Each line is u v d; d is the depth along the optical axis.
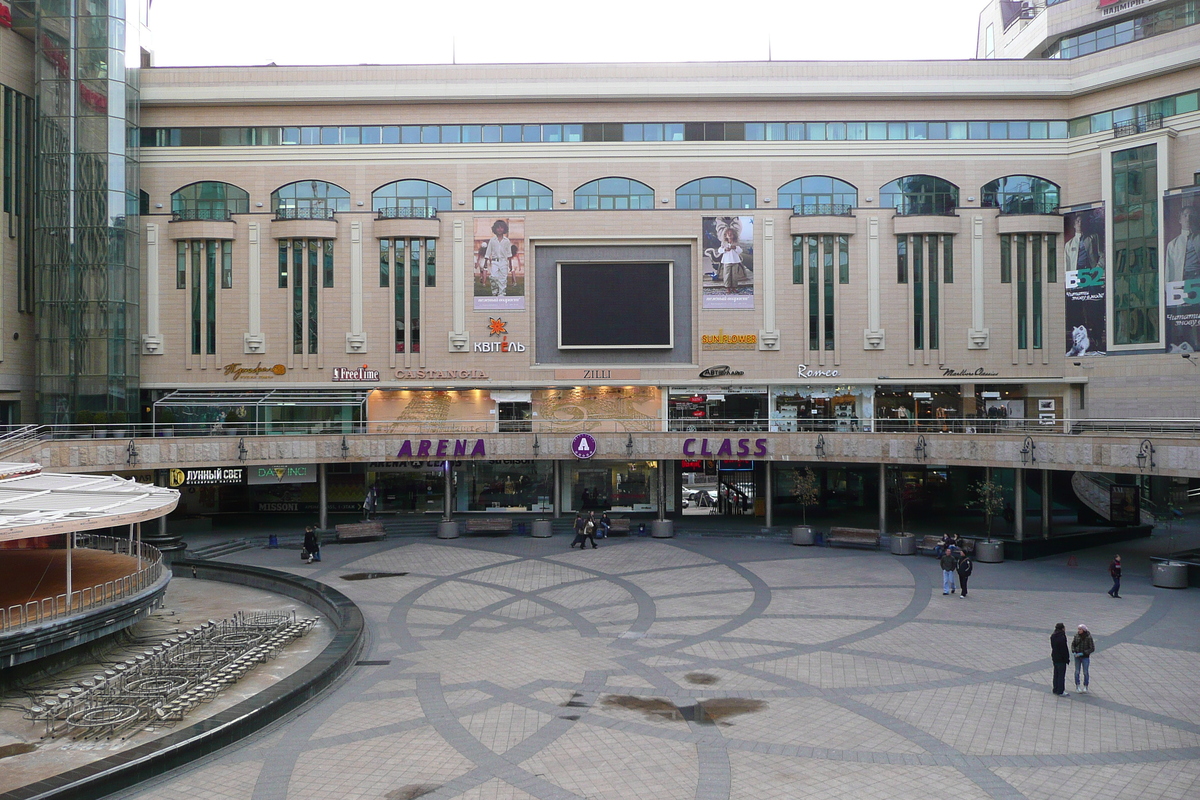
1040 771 14.59
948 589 28.67
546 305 50.50
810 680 19.62
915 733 16.34
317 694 18.58
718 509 49.66
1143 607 26.58
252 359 49.47
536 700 18.33
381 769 14.70
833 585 30.36
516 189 50.12
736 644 22.78
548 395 50.34
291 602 27.81
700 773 14.55
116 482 26.34
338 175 49.88
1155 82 46.88
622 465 49.81
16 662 18.03
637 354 50.28
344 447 42.03
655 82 49.28
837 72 49.47
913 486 50.59
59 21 45.25
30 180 46.66
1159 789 13.87
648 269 49.91
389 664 21.09
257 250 49.47
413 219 49.09
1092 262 48.44
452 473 49.41
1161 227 45.88
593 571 33.44
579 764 14.93
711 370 49.72
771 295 49.78
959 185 49.88
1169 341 45.69
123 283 46.00
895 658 21.31
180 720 17.06
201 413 48.69
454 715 17.39
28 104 46.47
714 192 50.19
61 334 44.78
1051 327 49.53
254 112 49.66
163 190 49.34
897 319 49.66
